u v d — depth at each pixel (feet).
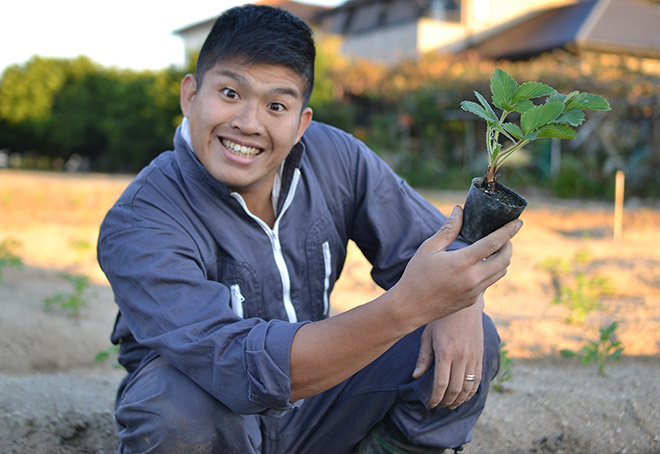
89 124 88.53
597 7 73.36
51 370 10.52
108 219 5.38
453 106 61.16
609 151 49.32
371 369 6.03
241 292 5.68
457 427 5.97
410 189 6.61
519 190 49.60
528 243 22.57
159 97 77.92
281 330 4.71
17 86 91.81
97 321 12.48
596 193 45.68
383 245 6.33
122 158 85.76
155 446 5.08
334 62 68.69
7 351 10.59
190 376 4.93
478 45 81.15
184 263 5.15
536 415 8.13
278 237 5.91
